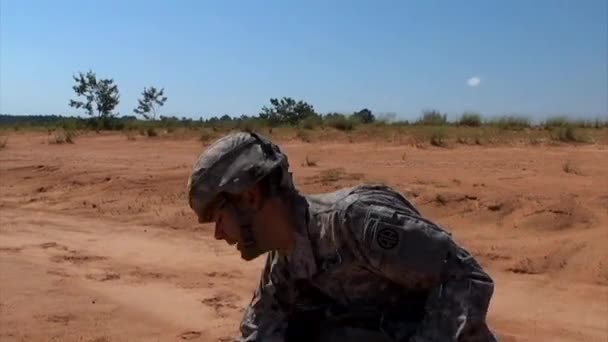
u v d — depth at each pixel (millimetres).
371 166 12305
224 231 2117
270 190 2082
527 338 5363
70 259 7930
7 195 12125
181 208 9922
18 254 8195
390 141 16625
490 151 14148
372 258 2023
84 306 6332
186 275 7207
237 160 2051
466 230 7996
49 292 6727
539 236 7578
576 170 11172
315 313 2172
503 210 8328
